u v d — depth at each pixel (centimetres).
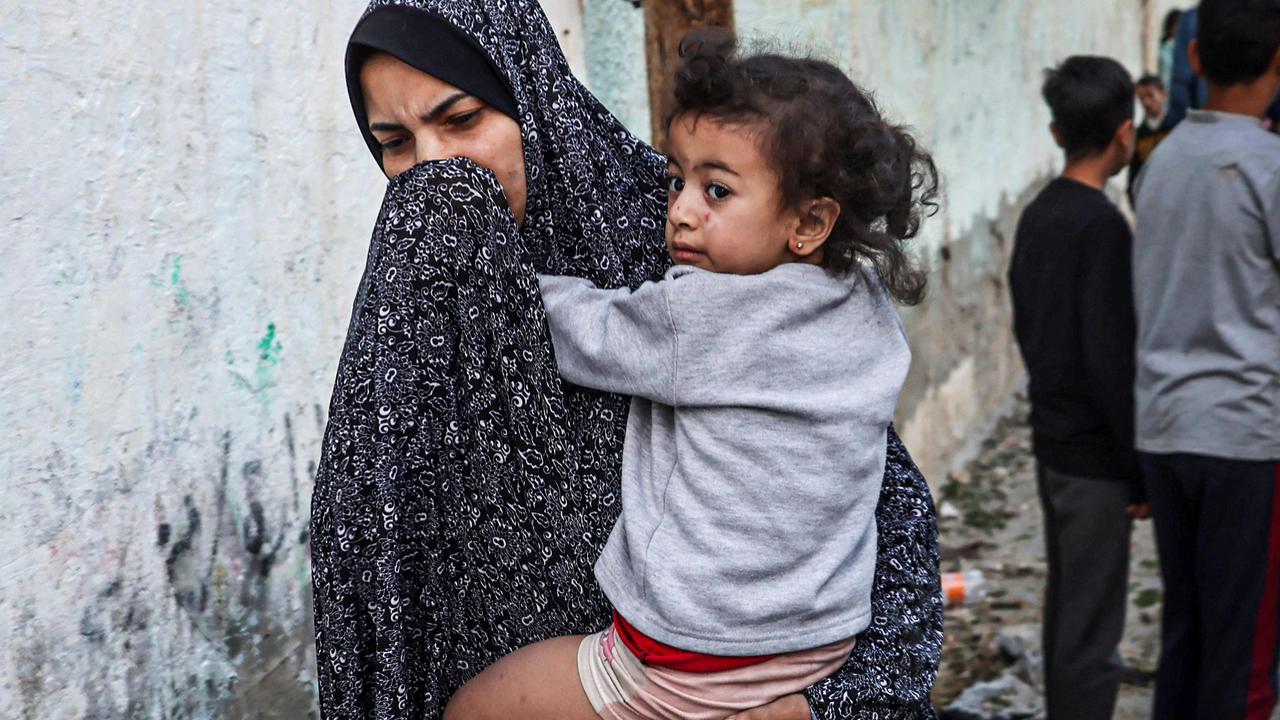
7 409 201
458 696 155
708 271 149
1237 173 304
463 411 149
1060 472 332
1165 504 325
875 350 154
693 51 149
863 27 496
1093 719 341
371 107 158
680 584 141
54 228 207
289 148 254
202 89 235
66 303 210
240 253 244
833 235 153
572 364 154
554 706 149
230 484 243
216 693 240
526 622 157
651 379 146
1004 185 663
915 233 165
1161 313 321
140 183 222
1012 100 668
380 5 154
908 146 157
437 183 145
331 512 145
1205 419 311
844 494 147
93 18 213
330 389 268
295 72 255
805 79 147
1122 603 337
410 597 150
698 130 147
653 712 146
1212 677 318
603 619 157
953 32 582
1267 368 304
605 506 154
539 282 158
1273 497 308
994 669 411
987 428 643
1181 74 566
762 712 147
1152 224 324
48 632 208
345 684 147
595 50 347
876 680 153
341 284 269
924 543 168
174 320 230
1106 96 328
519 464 151
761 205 147
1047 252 327
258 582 250
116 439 219
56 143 208
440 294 144
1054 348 328
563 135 162
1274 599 311
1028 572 485
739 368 144
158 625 228
